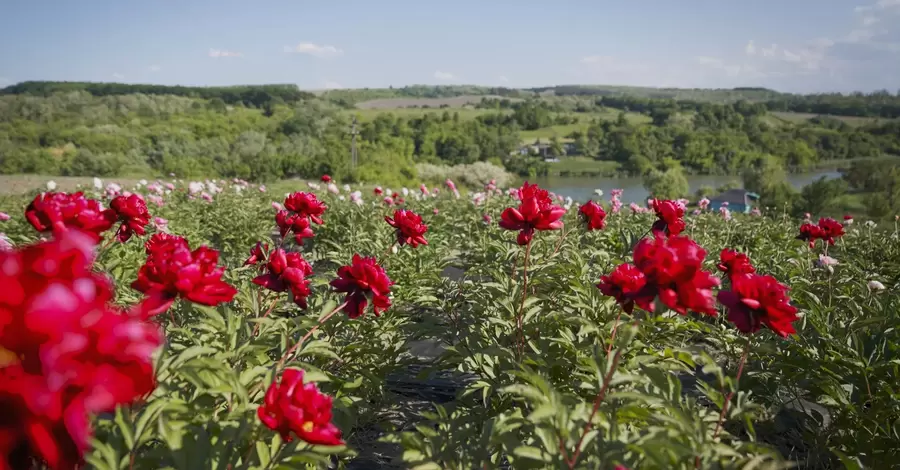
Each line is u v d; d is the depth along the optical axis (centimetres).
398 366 367
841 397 296
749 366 372
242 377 222
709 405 341
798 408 368
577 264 399
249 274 404
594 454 192
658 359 286
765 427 319
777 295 203
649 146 13562
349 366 336
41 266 113
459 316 450
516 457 199
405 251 538
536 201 307
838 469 290
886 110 18250
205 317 292
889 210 3503
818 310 366
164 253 182
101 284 125
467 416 277
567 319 296
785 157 12975
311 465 223
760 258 644
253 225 880
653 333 358
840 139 14150
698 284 183
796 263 590
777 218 1135
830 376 317
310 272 275
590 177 12194
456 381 405
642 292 193
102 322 114
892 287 543
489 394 296
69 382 107
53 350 104
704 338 427
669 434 186
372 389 336
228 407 225
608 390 256
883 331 353
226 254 761
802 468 294
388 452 309
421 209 1056
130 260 428
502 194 1136
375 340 367
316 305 344
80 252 119
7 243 271
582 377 273
